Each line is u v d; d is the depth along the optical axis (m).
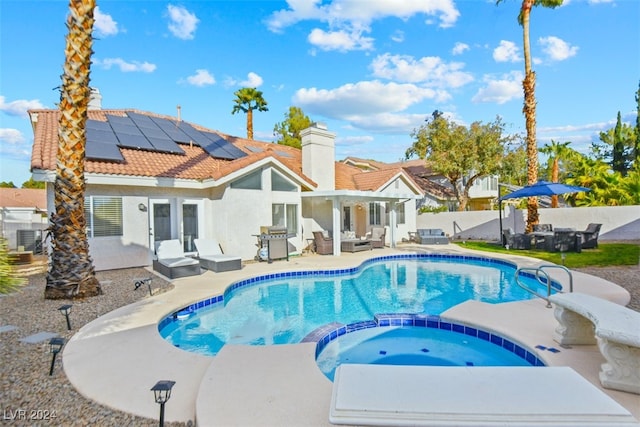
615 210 22.73
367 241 20.66
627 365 4.07
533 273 12.80
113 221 13.87
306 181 18.69
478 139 30.27
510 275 14.45
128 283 11.11
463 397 3.41
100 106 20.36
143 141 16.30
